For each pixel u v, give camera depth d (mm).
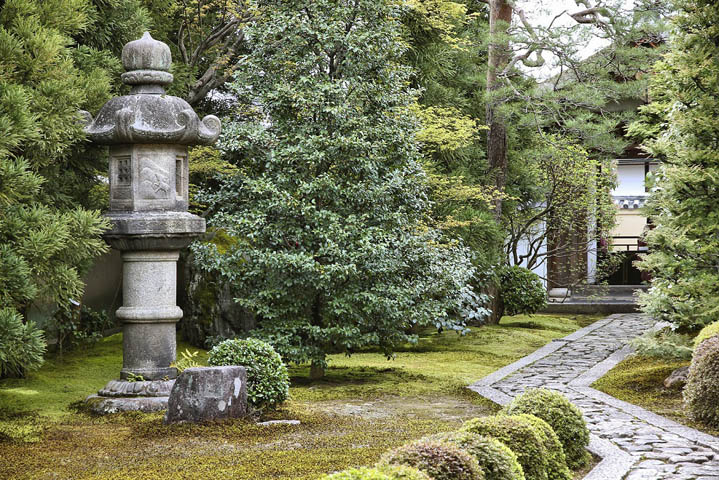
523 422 5371
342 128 10602
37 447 6852
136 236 8492
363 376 11273
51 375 10188
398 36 11430
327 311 10578
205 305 12586
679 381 9375
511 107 14930
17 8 7676
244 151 11078
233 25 13672
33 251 6938
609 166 18219
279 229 10500
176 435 7215
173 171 8852
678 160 10039
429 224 14062
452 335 15766
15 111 6859
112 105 8719
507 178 18516
